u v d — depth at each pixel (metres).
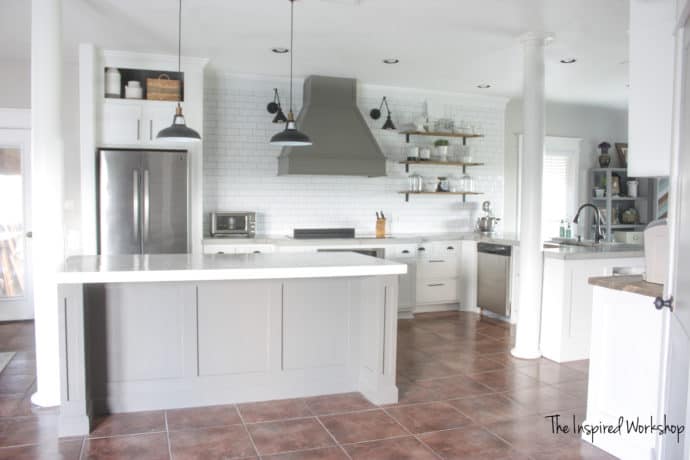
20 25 4.40
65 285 3.06
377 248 6.08
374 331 3.65
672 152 2.04
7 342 4.99
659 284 2.86
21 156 5.70
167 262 3.52
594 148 8.04
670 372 1.98
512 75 6.04
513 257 5.88
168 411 3.46
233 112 6.13
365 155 6.07
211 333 3.55
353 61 5.51
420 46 4.96
